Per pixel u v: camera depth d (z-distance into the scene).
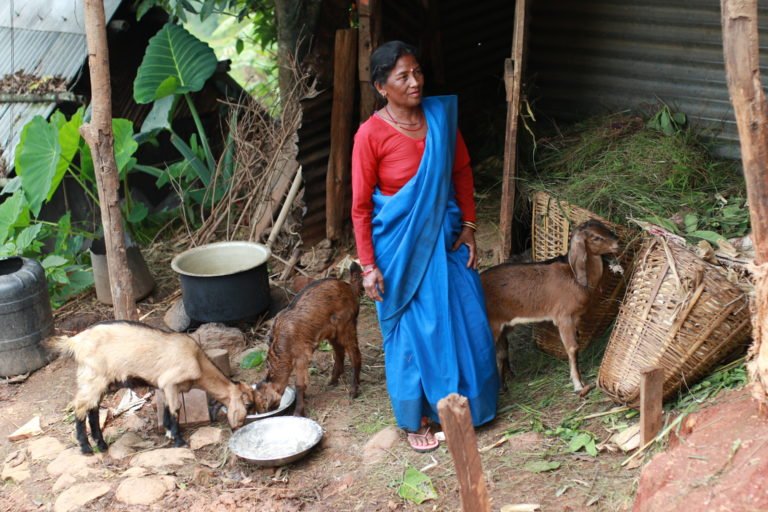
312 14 7.09
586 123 6.37
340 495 4.32
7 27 8.66
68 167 7.16
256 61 12.45
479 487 3.16
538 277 4.81
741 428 3.34
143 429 5.13
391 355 4.58
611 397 4.62
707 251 4.32
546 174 5.82
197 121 7.72
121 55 8.33
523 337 5.58
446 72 7.71
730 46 3.07
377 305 4.59
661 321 4.27
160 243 7.70
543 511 3.95
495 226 6.55
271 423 4.75
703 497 3.05
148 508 4.33
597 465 4.21
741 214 4.95
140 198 8.32
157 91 7.43
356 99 6.74
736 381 4.27
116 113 8.15
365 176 4.42
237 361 5.81
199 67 7.64
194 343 4.91
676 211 5.10
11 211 6.84
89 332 4.80
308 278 6.45
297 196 6.89
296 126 6.70
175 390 4.80
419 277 4.46
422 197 4.36
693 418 3.73
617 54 6.59
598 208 5.21
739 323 4.20
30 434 5.15
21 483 4.69
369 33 6.40
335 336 5.11
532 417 4.71
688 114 6.31
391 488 4.32
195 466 4.68
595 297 4.97
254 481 4.49
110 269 5.68
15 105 7.88
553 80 6.99
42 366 5.93
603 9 6.56
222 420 5.09
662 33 6.33
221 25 13.34
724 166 5.73
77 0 8.42
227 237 7.25
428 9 7.41
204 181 7.59
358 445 4.73
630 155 5.63
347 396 5.25
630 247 4.93
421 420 4.60
